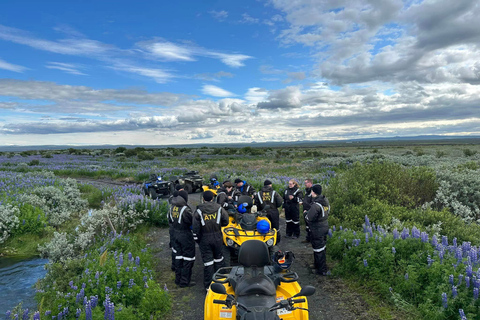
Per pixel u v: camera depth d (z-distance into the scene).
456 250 5.46
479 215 10.16
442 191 10.72
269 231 6.73
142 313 5.11
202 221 6.14
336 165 29.34
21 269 8.05
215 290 3.69
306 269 7.21
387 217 8.69
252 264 4.30
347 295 5.82
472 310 4.39
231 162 41.28
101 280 5.61
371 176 11.73
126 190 17.84
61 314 4.78
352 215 9.24
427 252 5.80
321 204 6.73
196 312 5.48
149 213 11.93
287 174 25.53
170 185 18.72
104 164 41.00
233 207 8.00
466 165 17.05
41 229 10.75
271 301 3.64
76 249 8.05
